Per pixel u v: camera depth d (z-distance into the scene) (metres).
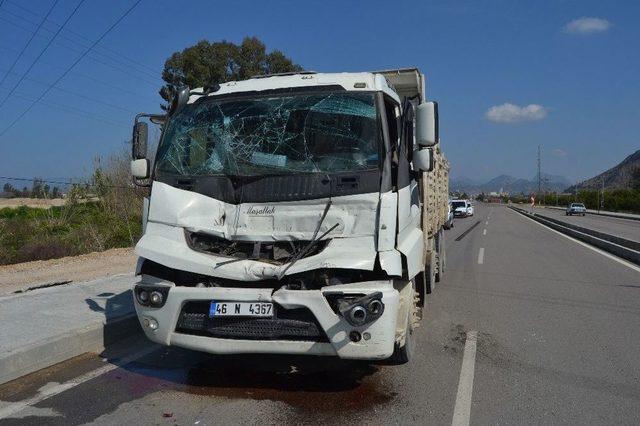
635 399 4.80
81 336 6.08
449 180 12.60
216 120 5.21
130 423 4.26
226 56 31.78
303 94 5.10
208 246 4.80
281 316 4.38
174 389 4.97
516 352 6.22
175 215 4.89
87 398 4.77
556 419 4.38
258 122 5.09
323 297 4.23
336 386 5.05
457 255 16.27
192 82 31.05
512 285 10.69
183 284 4.78
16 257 13.20
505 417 4.41
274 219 4.68
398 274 4.40
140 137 5.72
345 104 4.92
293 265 4.37
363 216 4.51
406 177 5.08
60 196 21.61
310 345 4.34
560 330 7.21
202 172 5.06
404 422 4.28
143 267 4.95
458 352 6.19
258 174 4.84
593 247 18.91
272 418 4.33
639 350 6.30
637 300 9.21
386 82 5.36
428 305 8.72
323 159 4.79
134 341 6.57
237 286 4.52
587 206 90.19
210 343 4.50
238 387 5.01
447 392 4.94
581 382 5.23
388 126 5.07
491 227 31.27
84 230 16.53
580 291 10.05
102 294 8.44
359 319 4.16
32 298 8.09
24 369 5.38
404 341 5.05
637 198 72.50
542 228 30.61
